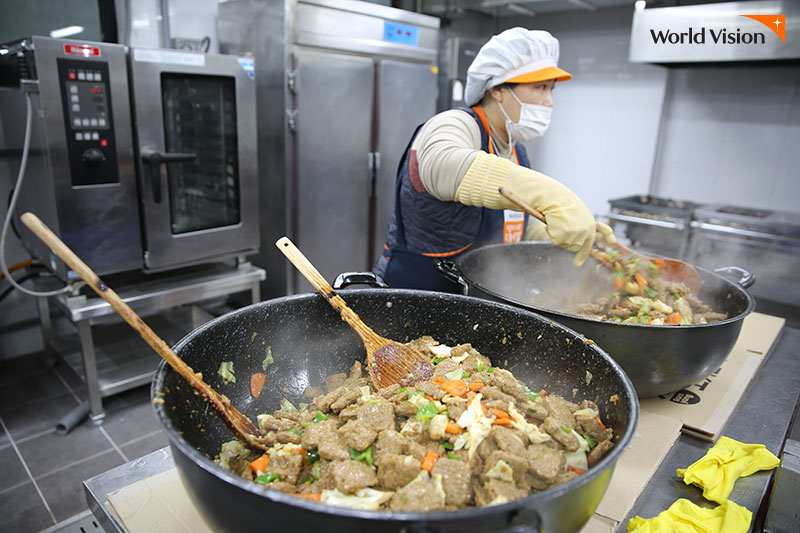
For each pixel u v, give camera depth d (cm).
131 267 195
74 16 209
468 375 85
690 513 69
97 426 197
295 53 231
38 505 161
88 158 173
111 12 213
